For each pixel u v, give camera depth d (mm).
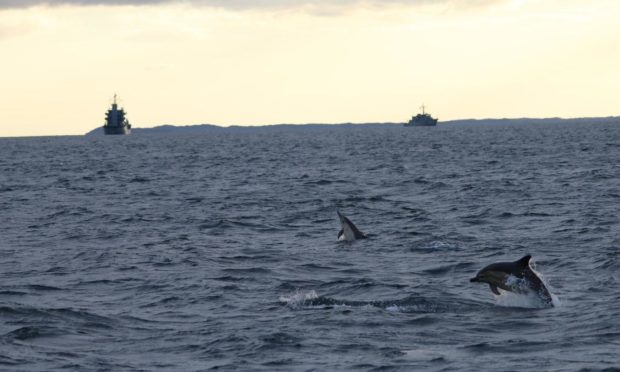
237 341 50094
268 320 56062
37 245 93875
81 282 70938
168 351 48562
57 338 51312
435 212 122812
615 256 77625
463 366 44344
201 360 46594
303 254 85750
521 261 60281
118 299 63938
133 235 102188
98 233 104062
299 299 62719
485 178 187500
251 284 69562
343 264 79438
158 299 63812
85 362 46062
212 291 66500
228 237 100250
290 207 135375
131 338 51656
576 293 63656
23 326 53844
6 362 45781
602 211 115625
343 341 49938
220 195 161375
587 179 173625
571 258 79000
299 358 46531
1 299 63719
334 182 190250
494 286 60375
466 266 77000
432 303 60312
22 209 137250
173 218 120812
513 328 53000
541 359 45500
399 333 51938
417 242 91812
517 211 119250
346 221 96062
